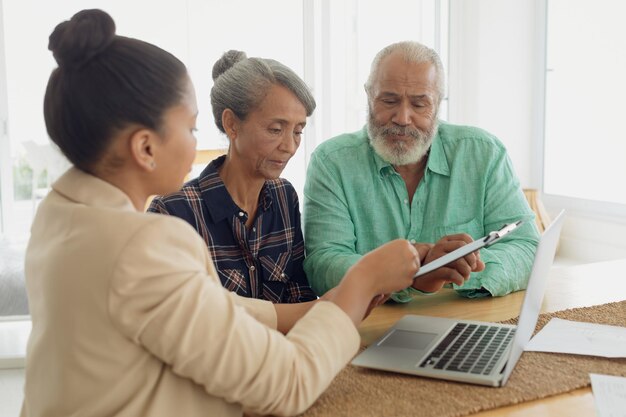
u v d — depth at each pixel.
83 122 0.90
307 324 1.01
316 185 1.91
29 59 3.75
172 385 0.91
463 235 1.48
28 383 0.95
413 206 1.93
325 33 4.14
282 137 1.52
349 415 1.00
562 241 4.21
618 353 1.21
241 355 0.89
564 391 1.07
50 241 0.92
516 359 1.15
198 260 0.92
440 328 1.36
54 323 0.89
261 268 1.63
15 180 3.79
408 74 1.78
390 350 1.23
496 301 1.64
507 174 1.97
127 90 0.89
